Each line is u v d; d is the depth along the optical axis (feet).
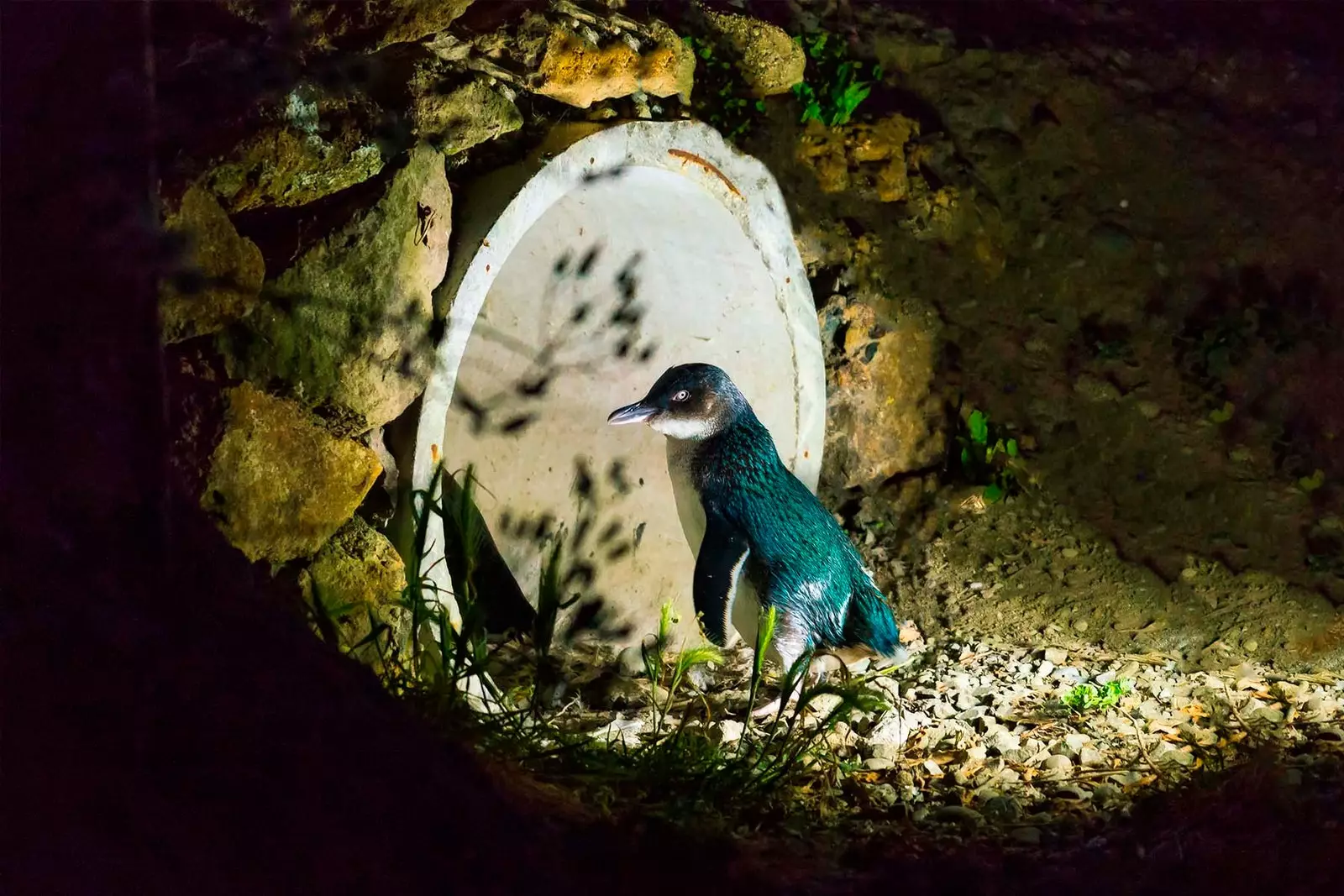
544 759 16.28
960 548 26.40
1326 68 30.07
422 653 17.07
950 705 20.92
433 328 17.98
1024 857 15.29
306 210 16.65
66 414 13.70
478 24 19.10
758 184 23.52
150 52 14.47
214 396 15.03
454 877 12.96
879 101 28.25
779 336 24.38
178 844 12.52
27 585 13.26
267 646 14.48
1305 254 28.14
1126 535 26.17
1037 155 28.78
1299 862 14.83
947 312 27.86
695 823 15.12
